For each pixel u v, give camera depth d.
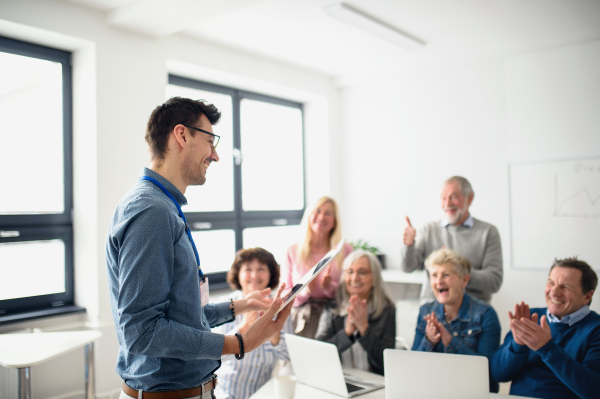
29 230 2.93
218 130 4.28
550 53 3.79
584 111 3.65
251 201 4.58
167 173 1.26
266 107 4.77
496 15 3.33
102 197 3.00
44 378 2.85
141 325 1.04
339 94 5.16
